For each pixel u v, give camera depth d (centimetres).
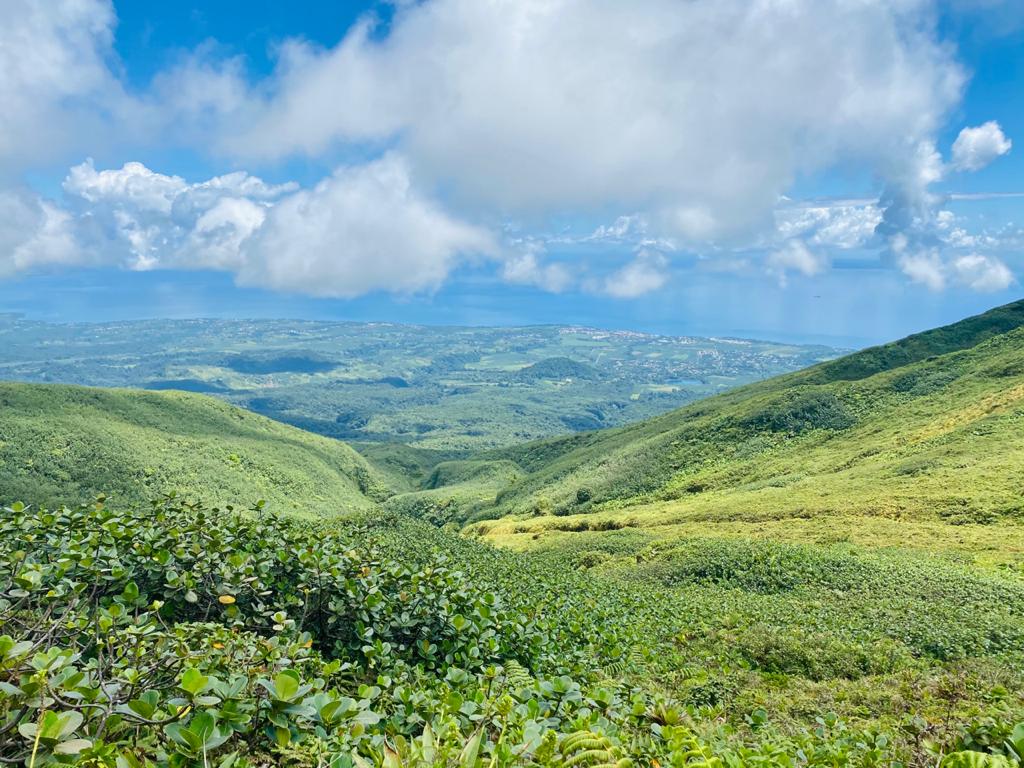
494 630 860
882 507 5297
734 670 1495
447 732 376
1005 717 791
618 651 1089
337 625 810
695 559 3619
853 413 12075
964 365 12369
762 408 13262
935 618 2125
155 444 16850
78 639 491
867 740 660
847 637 1861
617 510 10588
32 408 16825
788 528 5162
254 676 410
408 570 934
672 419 17812
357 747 366
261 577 821
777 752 545
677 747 436
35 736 261
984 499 4875
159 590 737
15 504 816
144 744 319
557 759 365
